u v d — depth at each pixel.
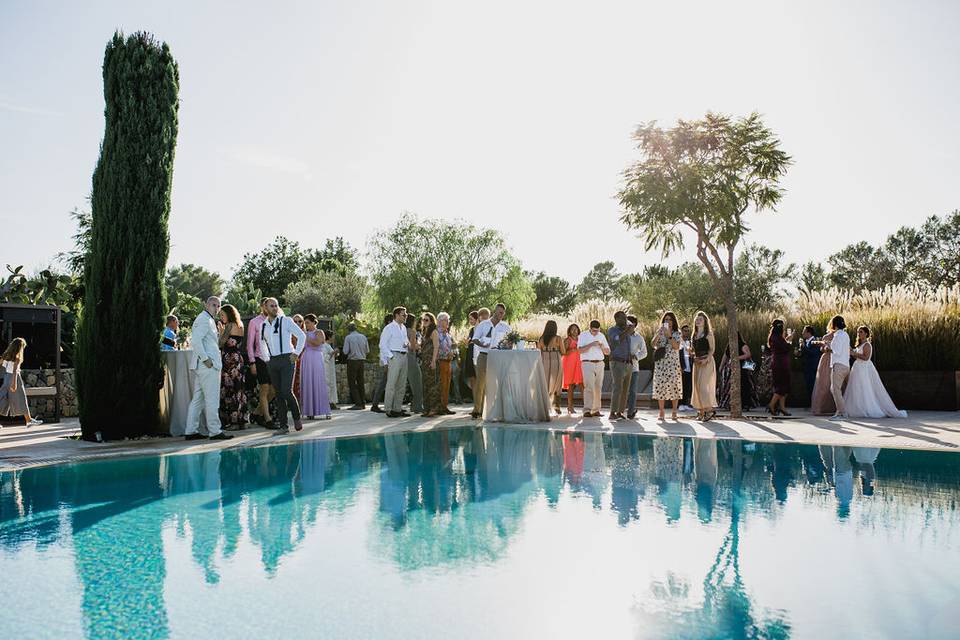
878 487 5.46
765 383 13.88
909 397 12.95
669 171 11.05
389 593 3.16
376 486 5.68
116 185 8.88
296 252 66.88
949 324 13.03
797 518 4.46
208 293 56.53
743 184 11.13
